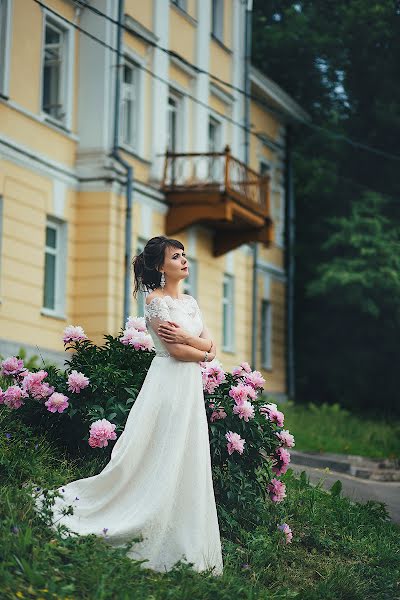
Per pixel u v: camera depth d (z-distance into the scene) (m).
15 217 18.03
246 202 23.11
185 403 7.46
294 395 29.92
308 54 30.58
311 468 13.95
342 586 7.75
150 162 21.84
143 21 21.80
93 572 6.44
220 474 8.73
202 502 7.34
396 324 28.00
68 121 19.81
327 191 29.73
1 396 8.79
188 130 24.03
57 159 19.39
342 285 26.80
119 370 8.87
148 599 6.34
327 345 30.16
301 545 8.87
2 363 9.27
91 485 7.37
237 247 24.55
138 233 21.05
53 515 7.21
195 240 23.80
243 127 24.72
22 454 8.20
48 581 6.20
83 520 7.27
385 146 29.86
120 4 20.36
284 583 7.75
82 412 8.70
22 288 18.11
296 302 30.58
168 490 7.23
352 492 12.30
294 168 30.72
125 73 21.56
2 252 17.67
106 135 20.03
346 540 9.20
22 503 7.28
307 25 30.78
